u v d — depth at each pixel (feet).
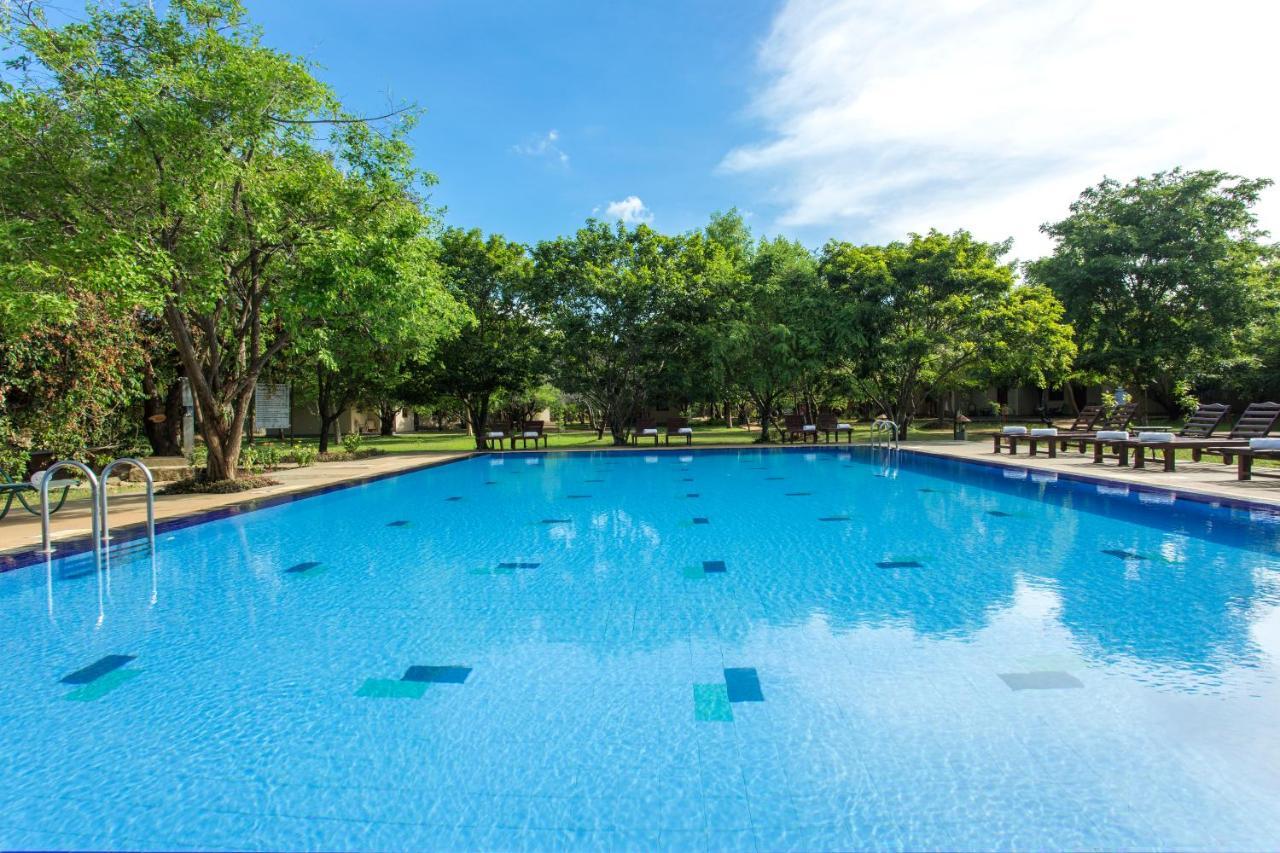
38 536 19.89
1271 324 75.87
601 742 8.13
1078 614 12.53
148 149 24.50
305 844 6.29
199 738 8.41
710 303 58.85
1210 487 25.46
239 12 29.60
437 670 10.50
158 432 54.39
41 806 6.97
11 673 10.56
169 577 16.31
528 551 18.85
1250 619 12.11
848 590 14.47
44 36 24.00
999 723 8.34
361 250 28.12
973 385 69.87
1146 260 73.10
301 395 65.21
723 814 6.63
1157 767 7.27
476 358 56.44
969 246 57.06
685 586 15.02
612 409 61.67
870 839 6.19
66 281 25.49
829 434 65.21
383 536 21.24
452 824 6.56
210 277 26.76
